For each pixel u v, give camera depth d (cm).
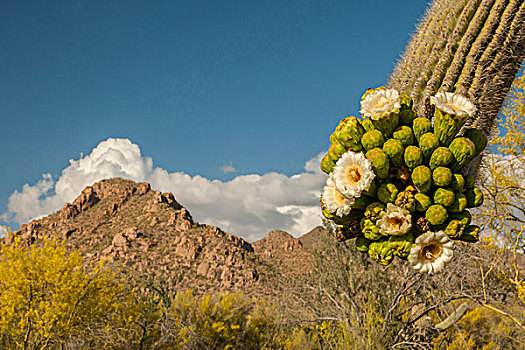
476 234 146
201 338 830
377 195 148
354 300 579
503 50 187
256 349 866
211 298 948
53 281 635
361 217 157
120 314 741
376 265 614
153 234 5084
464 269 488
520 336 525
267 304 900
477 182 208
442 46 203
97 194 6309
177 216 5403
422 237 138
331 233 656
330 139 165
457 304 635
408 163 145
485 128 194
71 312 643
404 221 141
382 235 149
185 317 902
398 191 149
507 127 534
